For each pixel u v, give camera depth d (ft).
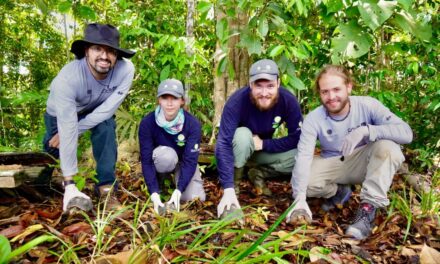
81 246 5.99
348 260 6.31
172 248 6.04
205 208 8.93
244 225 7.39
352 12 9.11
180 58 12.37
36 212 7.52
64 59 22.00
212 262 5.45
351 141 7.73
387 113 8.11
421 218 8.18
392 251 6.83
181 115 8.64
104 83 8.51
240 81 12.84
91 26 7.93
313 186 8.70
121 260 5.34
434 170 12.64
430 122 14.15
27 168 8.46
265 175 10.21
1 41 19.52
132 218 7.60
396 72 15.44
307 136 8.28
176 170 9.67
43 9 8.54
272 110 9.03
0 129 17.47
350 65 13.37
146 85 16.55
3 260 3.98
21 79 21.44
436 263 5.84
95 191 9.04
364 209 7.61
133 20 15.03
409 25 9.04
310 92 13.34
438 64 13.67
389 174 7.68
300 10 8.79
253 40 9.61
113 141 8.87
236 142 9.03
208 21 14.67
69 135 7.93
